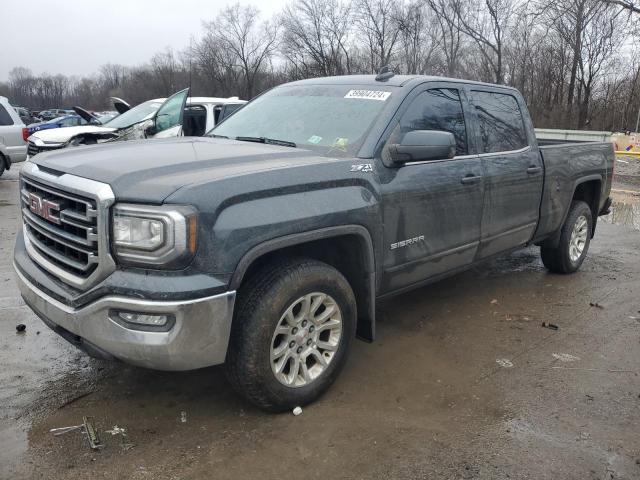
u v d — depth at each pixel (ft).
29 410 10.69
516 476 9.13
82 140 34.14
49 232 10.32
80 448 9.57
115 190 8.98
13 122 41.65
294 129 13.38
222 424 10.37
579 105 125.80
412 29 151.64
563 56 125.39
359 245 11.47
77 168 9.96
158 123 30.04
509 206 15.99
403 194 12.27
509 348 14.06
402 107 12.87
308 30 178.91
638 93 124.77
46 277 10.31
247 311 9.77
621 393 11.89
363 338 12.32
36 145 34.88
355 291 12.08
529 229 17.33
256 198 9.61
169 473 9.00
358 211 11.07
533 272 20.88
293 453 9.57
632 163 63.31
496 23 127.13
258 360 9.86
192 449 9.61
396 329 15.12
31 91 391.65
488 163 15.03
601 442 10.10
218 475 8.98
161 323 8.82
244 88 205.67
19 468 9.01
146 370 12.39
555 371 12.84
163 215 8.62
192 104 33.68
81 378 11.98
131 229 8.80
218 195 9.08
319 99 14.10
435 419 10.72
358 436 10.09
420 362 13.14
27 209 11.52
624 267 21.81
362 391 11.69
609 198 22.11
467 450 9.78
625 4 61.46
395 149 12.04
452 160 13.91
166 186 8.91
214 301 8.97
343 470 9.18
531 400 11.52
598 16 86.17
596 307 17.17
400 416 10.78
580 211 20.10
